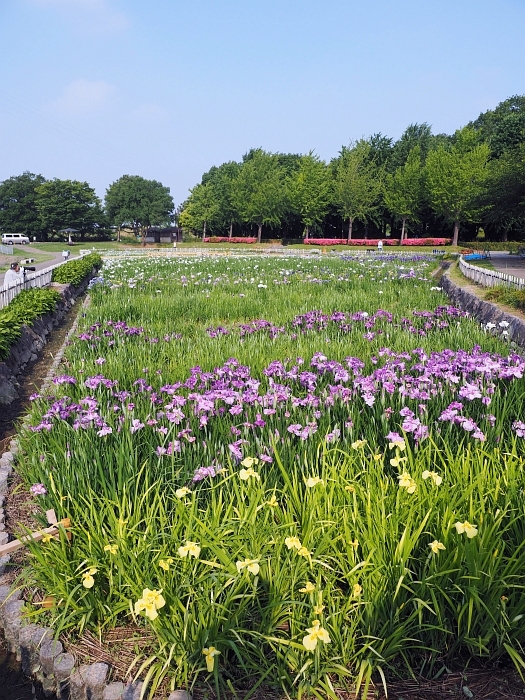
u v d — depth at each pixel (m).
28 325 11.83
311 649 2.74
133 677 3.15
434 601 3.07
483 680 3.12
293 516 3.84
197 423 5.21
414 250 57.41
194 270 26.12
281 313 13.17
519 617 3.10
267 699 2.98
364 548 3.43
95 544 3.60
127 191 95.12
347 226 77.69
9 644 3.69
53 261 45.75
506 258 39.34
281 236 83.50
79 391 6.61
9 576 4.02
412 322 11.27
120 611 3.46
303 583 3.42
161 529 3.67
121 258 41.16
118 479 4.23
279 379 6.71
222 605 3.11
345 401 5.56
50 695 3.36
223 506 4.00
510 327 11.20
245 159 92.19
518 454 4.76
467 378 6.27
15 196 94.94
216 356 8.07
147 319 12.82
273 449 4.37
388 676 3.14
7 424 7.27
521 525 3.60
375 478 4.04
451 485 3.94
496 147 64.12
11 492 5.12
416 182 63.00
